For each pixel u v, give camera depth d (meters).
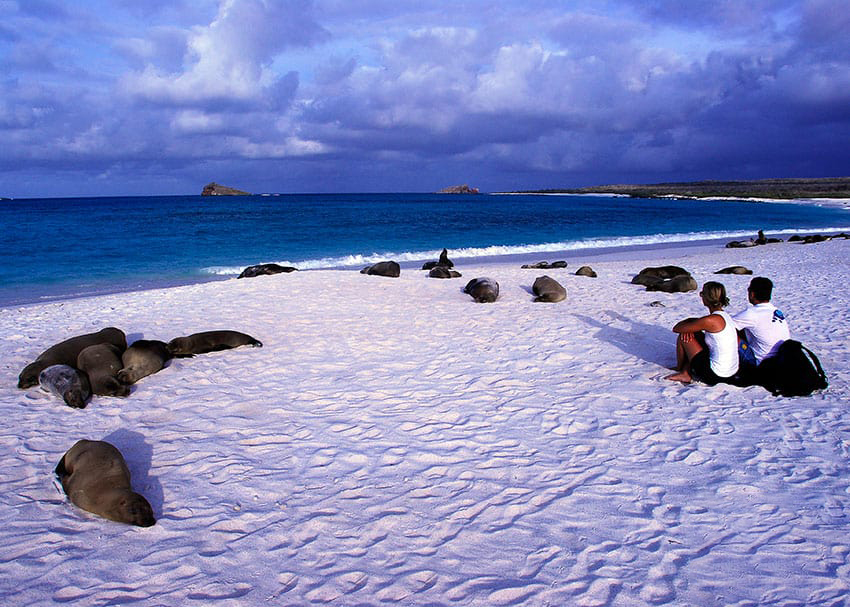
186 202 91.44
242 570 3.41
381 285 13.99
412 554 3.55
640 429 5.40
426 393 6.50
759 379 6.40
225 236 31.64
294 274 15.38
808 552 3.46
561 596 3.12
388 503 4.16
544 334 9.06
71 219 44.00
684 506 4.04
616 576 3.28
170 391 6.69
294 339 9.01
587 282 14.67
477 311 10.97
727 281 14.83
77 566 3.47
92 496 4.07
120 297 12.88
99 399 6.45
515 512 4.01
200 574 3.38
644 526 3.79
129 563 3.50
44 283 17.36
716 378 6.53
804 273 15.70
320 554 3.56
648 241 31.81
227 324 9.98
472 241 30.77
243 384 6.91
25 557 3.56
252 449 5.10
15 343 8.89
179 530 3.86
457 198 136.00
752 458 4.75
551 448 5.04
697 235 34.69
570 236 34.09
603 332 9.13
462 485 4.41
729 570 3.31
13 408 6.19
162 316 10.63
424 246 28.50
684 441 5.12
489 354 8.02
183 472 4.68
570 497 4.19
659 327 9.41
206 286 13.99
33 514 4.10
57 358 7.15
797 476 4.43
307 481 4.51
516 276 16.03
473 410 5.96
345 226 39.19
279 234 33.22
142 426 5.66
